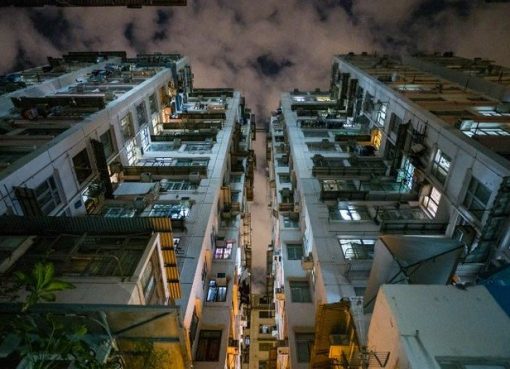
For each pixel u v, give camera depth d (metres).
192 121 41.16
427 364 5.05
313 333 17.39
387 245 10.76
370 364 6.86
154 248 11.59
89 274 10.33
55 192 17.73
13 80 30.45
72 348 5.20
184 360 8.95
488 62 38.41
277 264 31.97
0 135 19.23
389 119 27.95
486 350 5.26
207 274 21.45
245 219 38.44
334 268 17.12
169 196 24.67
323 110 45.53
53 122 21.34
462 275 15.34
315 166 28.09
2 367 5.87
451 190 17.94
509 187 13.58
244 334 38.59
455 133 18.25
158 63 44.47
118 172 25.36
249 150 49.94
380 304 6.39
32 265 10.55
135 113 29.80
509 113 22.08
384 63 41.72
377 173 26.12
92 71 38.75
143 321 7.91
